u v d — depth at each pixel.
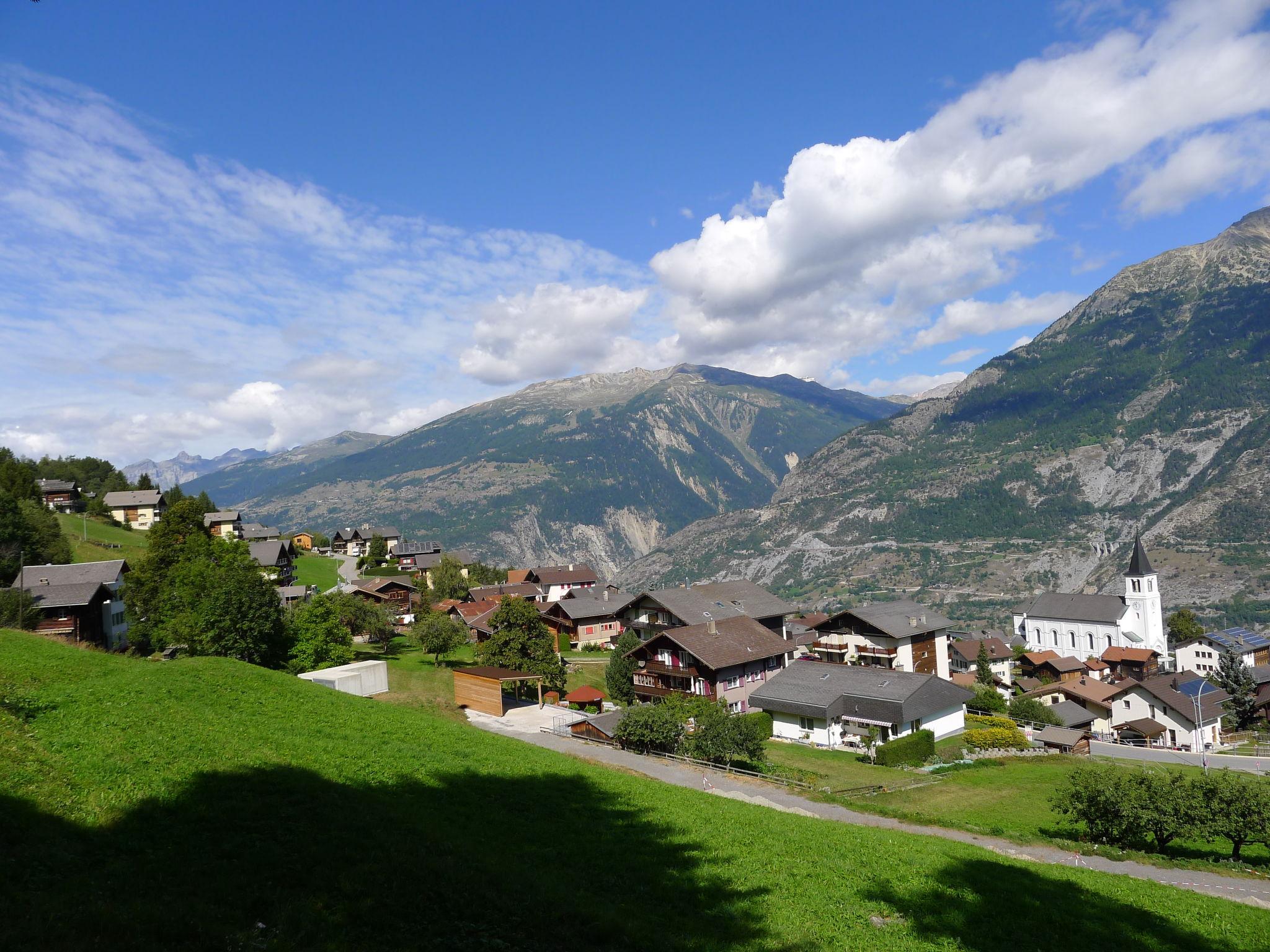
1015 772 59.16
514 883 19.08
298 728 31.81
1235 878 34.94
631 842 25.80
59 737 23.67
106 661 39.62
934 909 23.48
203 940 12.98
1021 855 35.56
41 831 16.45
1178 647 141.00
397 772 28.48
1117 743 91.56
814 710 66.50
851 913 22.23
